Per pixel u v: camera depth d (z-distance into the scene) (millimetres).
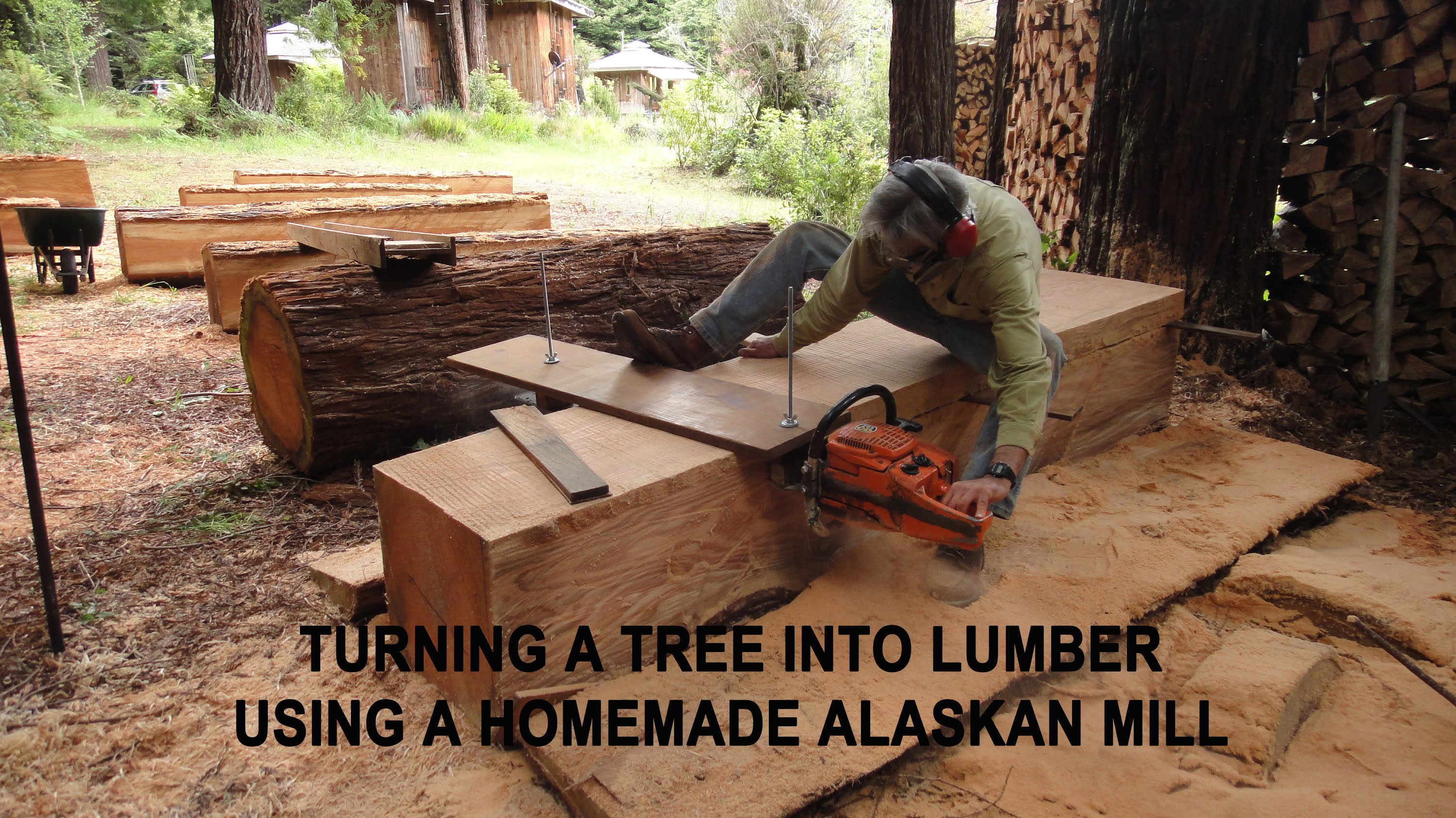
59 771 2217
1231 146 4766
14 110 13992
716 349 3285
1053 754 2279
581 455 2539
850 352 3428
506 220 7969
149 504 3617
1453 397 4617
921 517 2369
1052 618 2691
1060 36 7000
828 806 2094
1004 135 7773
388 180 9680
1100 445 4098
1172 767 2230
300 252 6055
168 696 2486
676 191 13445
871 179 10273
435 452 2607
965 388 3324
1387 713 2432
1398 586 2896
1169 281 5059
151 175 11719
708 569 2605
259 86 16234
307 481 3863
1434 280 4531
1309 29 4527
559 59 26297
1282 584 2934
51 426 4383
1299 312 4859
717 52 19859
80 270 7316
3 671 2551
